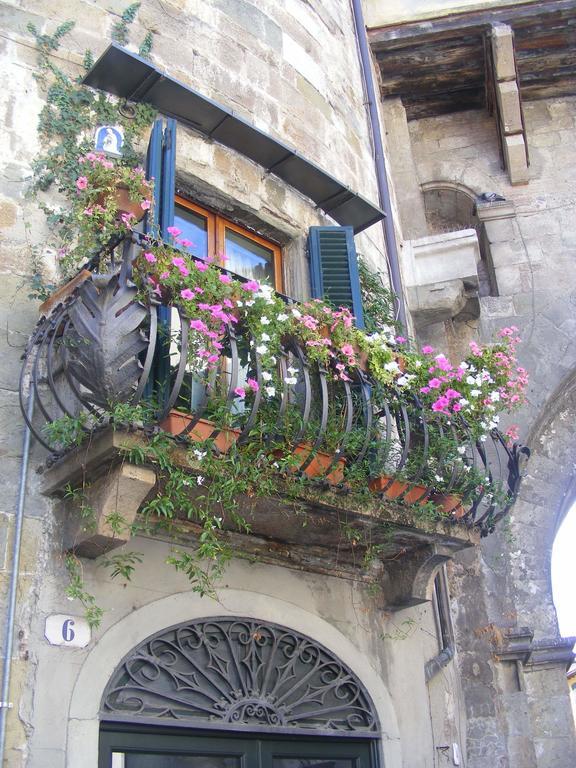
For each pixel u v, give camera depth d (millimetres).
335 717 5871
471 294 9305
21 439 5117
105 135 6254
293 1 8539
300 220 7355
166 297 5090
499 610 8242
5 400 5172
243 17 7797
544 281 9812
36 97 6094
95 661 4891
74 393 4824
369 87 9453
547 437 9266
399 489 5840
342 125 8594
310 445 5441
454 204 10836
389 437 5738
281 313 5422
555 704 7906
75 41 6457
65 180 5926
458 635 8125
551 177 10398
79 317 4738
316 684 5867
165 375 5207
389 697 6215
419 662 6645
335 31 9156
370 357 5934
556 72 10773
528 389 9250
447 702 7367
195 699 5246
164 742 5070
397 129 10781
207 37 7367
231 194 6867
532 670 8062
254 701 5461
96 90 6383
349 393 5500
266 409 5289
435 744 6918
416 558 6324
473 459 6207
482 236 10633
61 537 4988
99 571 5098
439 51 10523
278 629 5801
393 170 10586
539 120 10797
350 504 5543
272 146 6988
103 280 5031
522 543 8633
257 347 5117
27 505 4977
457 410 5992
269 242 7289
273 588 5891
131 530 4766
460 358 9500
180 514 5398
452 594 8305
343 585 6324
